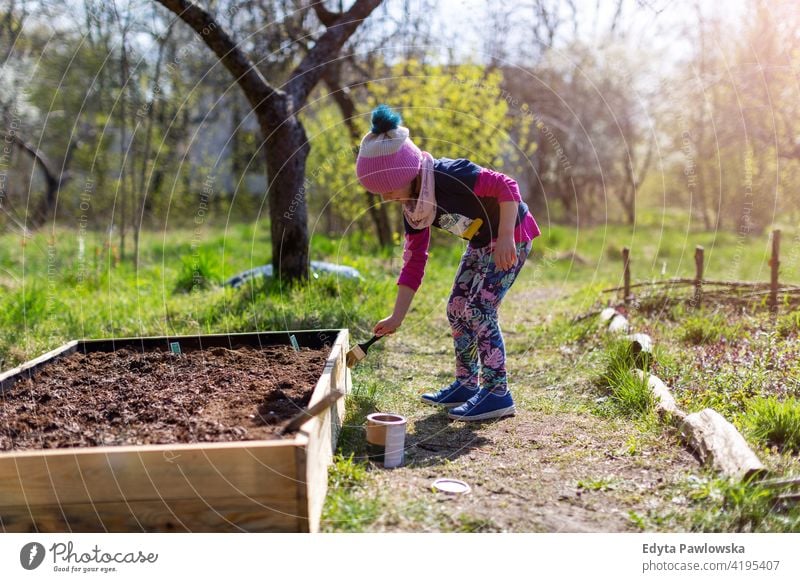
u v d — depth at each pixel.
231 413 2.45
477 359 3.28
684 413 2.82
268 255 9.08
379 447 2.56
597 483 2.36
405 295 3.06
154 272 7.55
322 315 4.79
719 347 3.84
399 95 8.62
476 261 3.05
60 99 12.08
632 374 3.32
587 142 14.45
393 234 8.66
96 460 1.94
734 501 2.14
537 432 2.91
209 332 4.55
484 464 2.56
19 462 1.94
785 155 8.27
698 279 5.04
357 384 3.57
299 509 1.94
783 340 3.89
